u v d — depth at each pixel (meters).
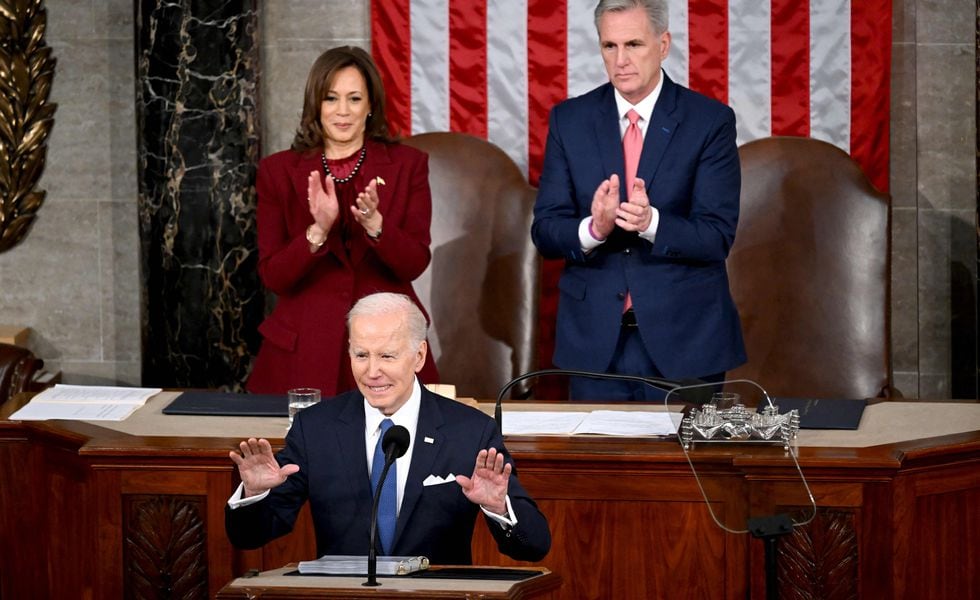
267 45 26.20
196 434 16.45
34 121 26.72
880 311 23.55
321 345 19.28
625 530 15.84
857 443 15.70
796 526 15.09
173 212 25.28
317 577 11.20
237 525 12.90
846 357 23.58
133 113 26.75
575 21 25.33
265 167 19.50
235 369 25.48
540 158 25.66
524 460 15.83
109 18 26.52
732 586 15.64
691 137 18.84
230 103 25.05
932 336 26.34
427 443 13.44
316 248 18.56
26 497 17.23
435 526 13.27
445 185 24.09
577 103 19.55
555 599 15.98
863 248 23.56
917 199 26.11
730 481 15.52
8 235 26.98
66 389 19.03
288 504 13.48
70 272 27.17
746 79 25.28
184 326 25.45
